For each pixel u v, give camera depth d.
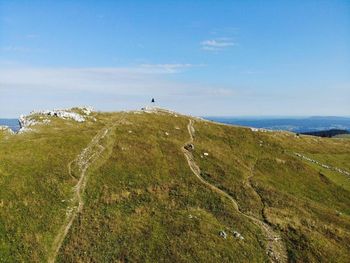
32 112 108.62
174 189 76.50
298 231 67.50
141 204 69.81
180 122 117.50
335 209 83.38
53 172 72.25
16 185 65.62
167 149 93.06
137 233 61.50
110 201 68.88
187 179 80.75
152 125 109.12
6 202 61.53
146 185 75.81
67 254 55.91
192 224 64.88
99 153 83.56
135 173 79.19
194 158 91.69
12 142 79.56
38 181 68.38
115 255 56.97
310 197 86.38
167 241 60.34
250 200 76.69
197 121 122.19
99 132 95.38
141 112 122.75
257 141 113.31
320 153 115.06
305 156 109.81
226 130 118.25
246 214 72.06
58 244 57.59
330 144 127.31
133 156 85.62
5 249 54.09
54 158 76.94
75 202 66.88
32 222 59.59
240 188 80.81
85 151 83.00
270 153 106.75
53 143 82.69
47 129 92.81
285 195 82.12
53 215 62.28
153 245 59.31
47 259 54.66
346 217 78.94
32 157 74.81
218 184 81.44
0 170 67.81
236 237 63.75
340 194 90.38
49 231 59.16
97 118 110.75
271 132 124.94
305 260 61.03
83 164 78.00
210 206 72.50
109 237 59.94
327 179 95.75
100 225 62.25
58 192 67.38
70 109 113.12
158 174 80.69
